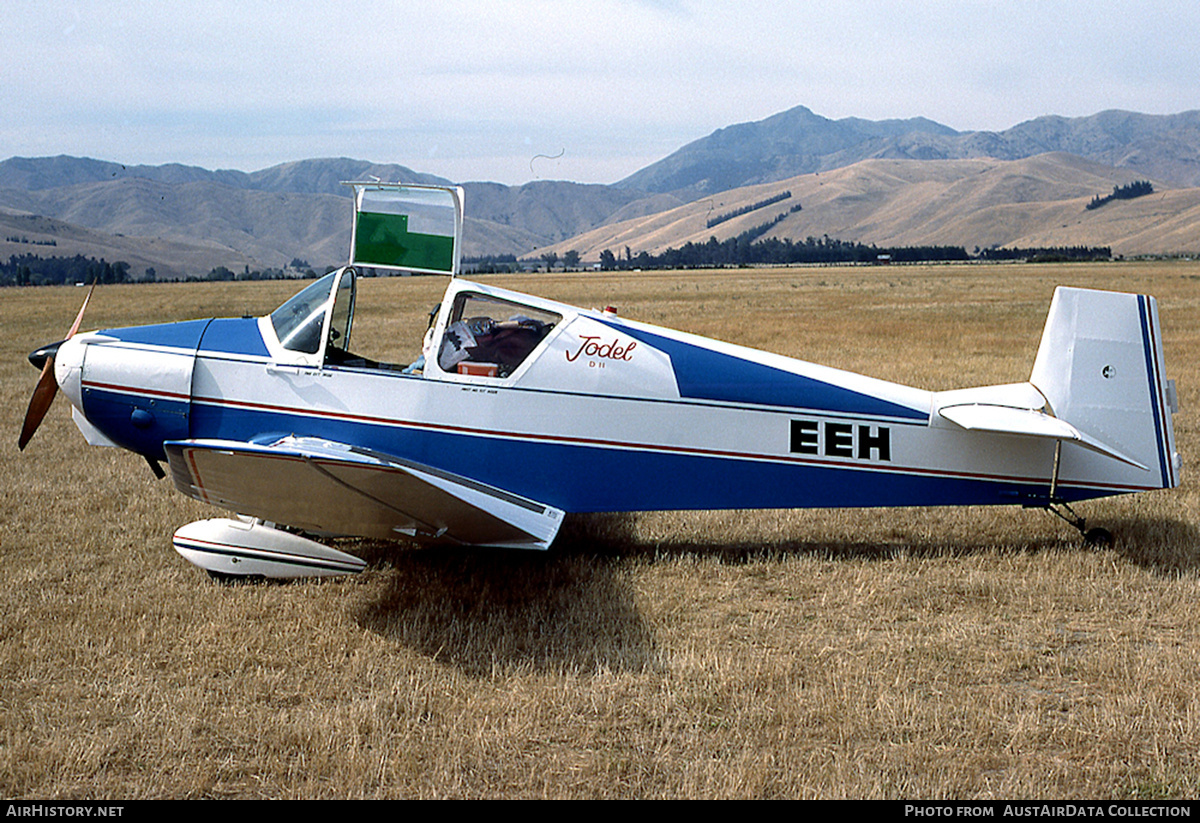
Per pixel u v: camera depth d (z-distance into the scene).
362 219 6.48
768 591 5.85
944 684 4.53
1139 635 5.07
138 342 6.46
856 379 6.51
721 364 6.35
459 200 6.36
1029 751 3.92
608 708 4.24
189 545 6.00
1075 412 6.52
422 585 5.95
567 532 7.16
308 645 4.95
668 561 6.42
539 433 6.25
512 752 3.92
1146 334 6.52
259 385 6.28
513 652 4.91
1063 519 7.03
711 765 3.79
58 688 4.46
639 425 6.30
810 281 66.94
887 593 5.70
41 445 10.07
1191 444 9.57
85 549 6.61
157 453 6.48
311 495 5.44
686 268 151.12
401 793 3.63
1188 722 4.03
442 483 5.51
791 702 4.29
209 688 4.48
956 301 36.38
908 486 6.49
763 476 6.40
